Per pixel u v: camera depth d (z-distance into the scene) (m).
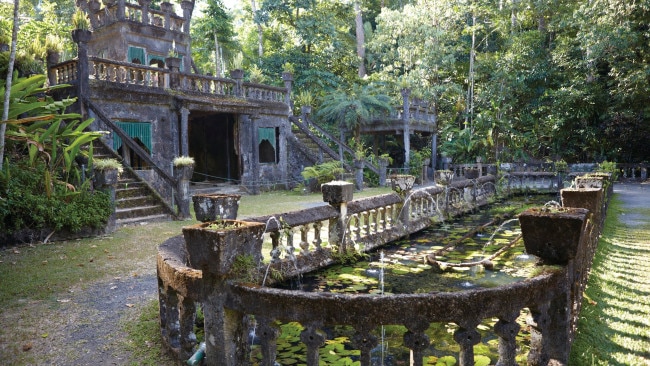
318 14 25.66
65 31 18.77
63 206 7.80
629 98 22.39
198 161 20.44
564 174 17.03
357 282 5.48
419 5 27.30
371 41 29.80
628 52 20.73
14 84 7.92
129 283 5.26
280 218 5.41
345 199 6.41
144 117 13.39
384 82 24.70
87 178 8.56
